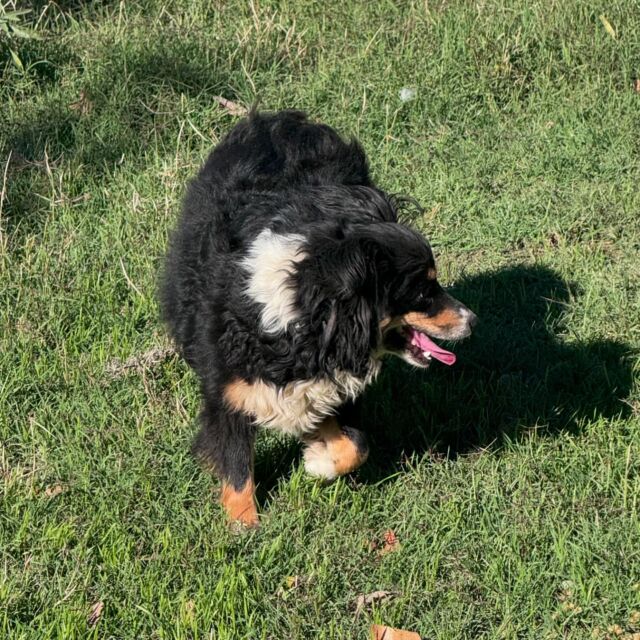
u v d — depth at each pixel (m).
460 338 2.17
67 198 2.96
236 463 2.21
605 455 2.32
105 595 2.08
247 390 2.14
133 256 2.79
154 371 2.54
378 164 3.10
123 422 2.42
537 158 3.11
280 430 2.30
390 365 2.55
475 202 3.00
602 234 2.91
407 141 3.22
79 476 2.30
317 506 2.25
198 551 2.16
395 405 2.49
